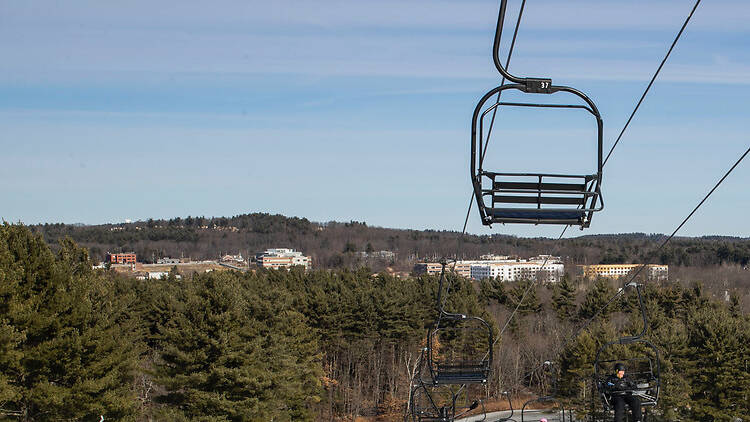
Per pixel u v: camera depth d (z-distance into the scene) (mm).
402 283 93812
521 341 84000
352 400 71625
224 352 42156
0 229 37062
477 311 77438
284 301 60219
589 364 58031
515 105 9008
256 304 54812
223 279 45250
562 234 14594
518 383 77375
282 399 47875
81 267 45438
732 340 52281
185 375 42000
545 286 119188
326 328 72500
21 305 34719
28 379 36312
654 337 56438
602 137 9023
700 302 87125
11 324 34688
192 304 43312
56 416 36656
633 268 132000
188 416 42000
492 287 103312
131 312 63688
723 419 51438
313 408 67312
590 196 9180
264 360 46656
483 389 80562
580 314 91062
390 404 67188
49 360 35594
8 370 34469
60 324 36469
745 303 92375
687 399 52594
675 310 89125
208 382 42406
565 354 61750
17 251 36969
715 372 52250
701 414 52375
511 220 9039
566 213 9125
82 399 36344
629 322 75125
